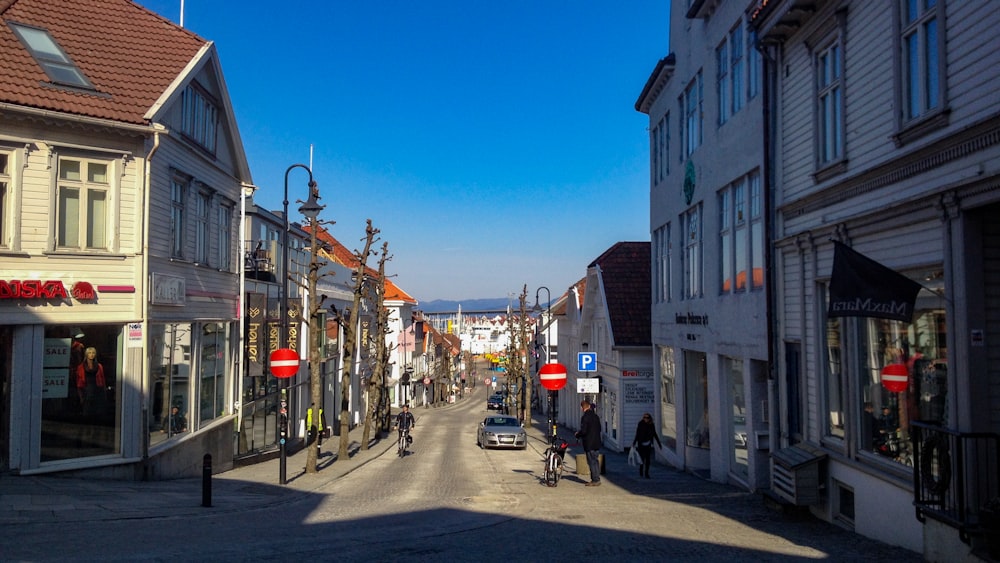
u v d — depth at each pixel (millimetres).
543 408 67750
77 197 15023
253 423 25109
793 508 12844
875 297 9586
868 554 9352
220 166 21031
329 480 19719
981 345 8648
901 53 9992
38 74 14844
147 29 18125
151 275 16094
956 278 8844
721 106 18688
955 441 8742
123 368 15695
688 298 22000
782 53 14414
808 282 13375
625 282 31891
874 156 10797
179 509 13062
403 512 13734
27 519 11102
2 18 15516
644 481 19359
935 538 8805
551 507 14141
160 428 17266
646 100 26781
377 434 36500
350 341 26172
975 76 8453
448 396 97375
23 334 14281
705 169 19688
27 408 14305
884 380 9625
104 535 10273
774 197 14734
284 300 22531
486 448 32250
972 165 8555
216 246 21047
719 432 18828
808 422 13375
